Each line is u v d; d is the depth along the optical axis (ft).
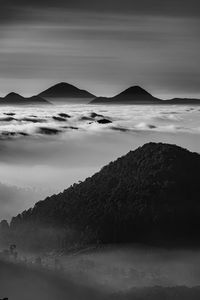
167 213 532.32
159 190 554.87
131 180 576.61
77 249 511.81
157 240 509.76
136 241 509.35
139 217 528.22
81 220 547.90
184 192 558.97
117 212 538.88
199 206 545.44
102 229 523.29
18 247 537.24
